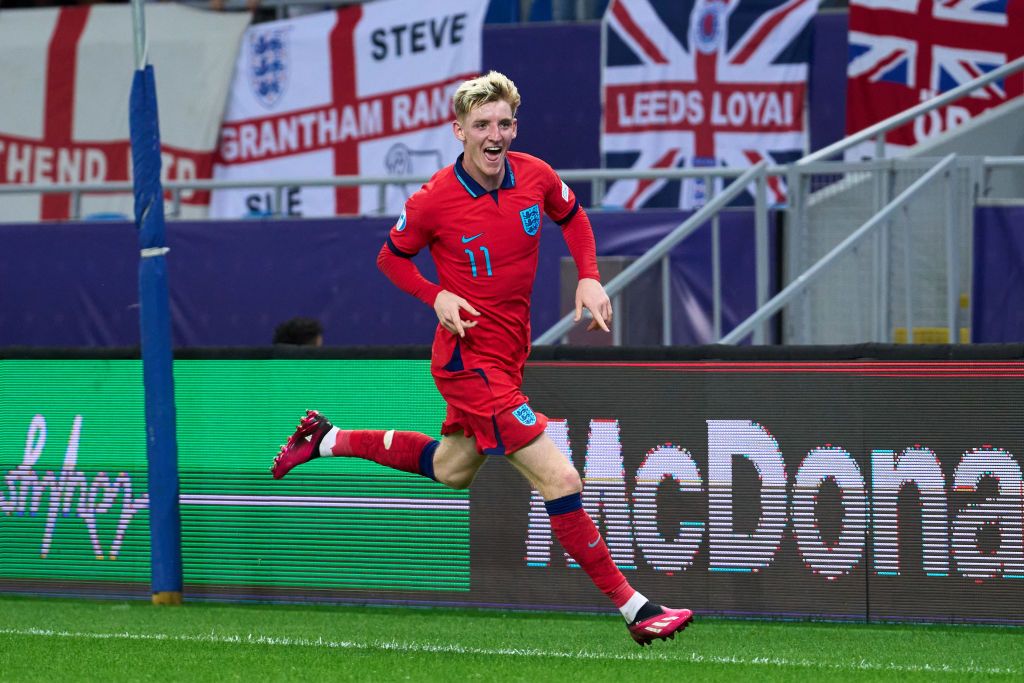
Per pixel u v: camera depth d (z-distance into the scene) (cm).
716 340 3155
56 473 2403
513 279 1678
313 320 3030
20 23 4378
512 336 1702
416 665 1738
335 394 2270
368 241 3550
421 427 2225
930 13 3684
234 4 4338
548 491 1688
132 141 2283
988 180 3030
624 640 1964
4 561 2427
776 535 2114
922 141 3697
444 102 4088
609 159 3966
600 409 2175
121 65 4269
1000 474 2038
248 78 4231
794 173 3139
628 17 3938
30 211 4275
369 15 4144
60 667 1717
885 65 3712
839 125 3875
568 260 3388
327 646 1897
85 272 3725
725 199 2886
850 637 1981
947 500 2056
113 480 2378
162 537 2316
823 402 2098
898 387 2073
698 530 2141
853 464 2089
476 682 1616
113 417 2378
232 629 2062
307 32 4184
